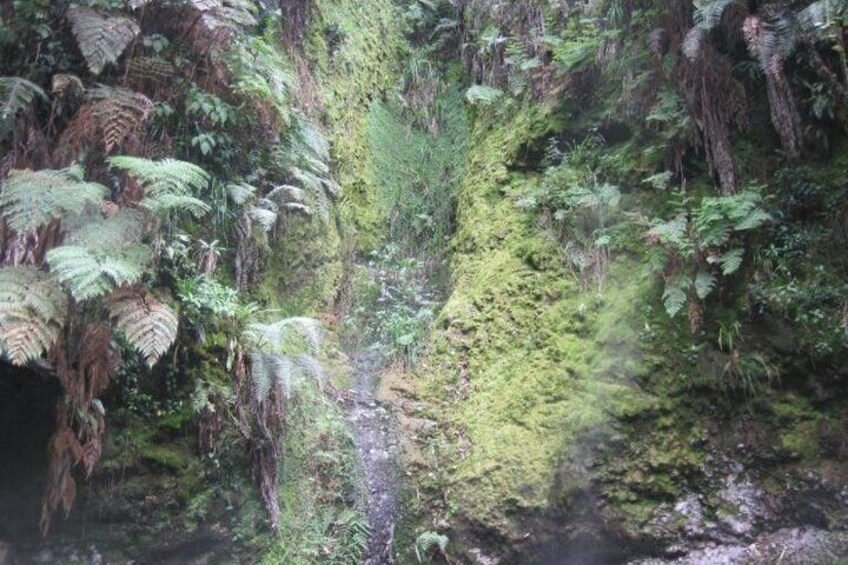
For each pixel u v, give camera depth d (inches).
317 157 297.1
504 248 293.4
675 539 218.5
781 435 222.4
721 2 234.8
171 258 207.2
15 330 156.1
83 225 177.5
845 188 232.4
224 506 211.2
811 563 206.7
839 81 237.3
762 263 233.8
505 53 349.1
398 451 245.8
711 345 233.9
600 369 241.0
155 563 201.2
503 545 218.7
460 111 374.3
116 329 185.2
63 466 181.0
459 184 351.3
